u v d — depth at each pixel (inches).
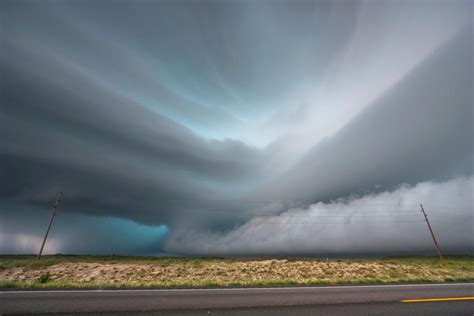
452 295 560.4
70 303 449.4
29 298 486.6
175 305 442.0
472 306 462.3
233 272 1110.4
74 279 925.8
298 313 404.8
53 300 470.9
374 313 409.1
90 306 430.3
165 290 581.0
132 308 420.5
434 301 496.1
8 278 965.8
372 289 629.3
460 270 1263.5
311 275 1034.7
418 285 705.0
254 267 1273.4
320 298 513.7
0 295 511.2
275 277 989.8
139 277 981.2
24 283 642.2
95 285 636.1
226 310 414.9
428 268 1240.8
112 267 1251.2
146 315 383.6
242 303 462.0
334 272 1103.6
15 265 1273.4
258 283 698.8
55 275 1018.7
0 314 384.5
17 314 385.1
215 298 500.1
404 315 399.5
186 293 547.8
